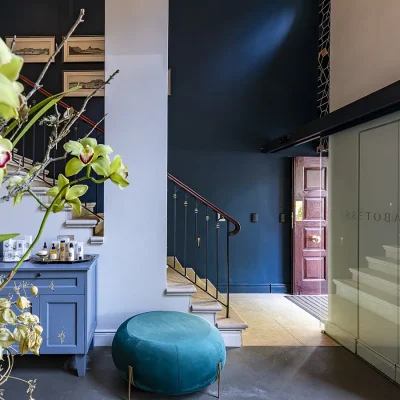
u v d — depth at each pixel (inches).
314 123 121.6
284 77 176.6
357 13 112.0
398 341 87.8
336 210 118.4
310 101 176.7
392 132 91.2
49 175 149.9
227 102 174.1
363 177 103.3
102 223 119.8
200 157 171.9
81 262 92.9
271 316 138.3
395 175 89.7
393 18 93.8
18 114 20.8
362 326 101.7
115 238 106.2
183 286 109.7
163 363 74.5
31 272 86.9
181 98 172.2
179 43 173.2
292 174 174.4
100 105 164.9
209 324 90.1
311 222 174.1
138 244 106.7
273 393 81.5
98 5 168.2
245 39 176.1
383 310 93.2
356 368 94.9
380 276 94.5
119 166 28.4
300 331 122.3
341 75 122.6
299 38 177.9
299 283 171.9
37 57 165.2
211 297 119.6
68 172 27.6
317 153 167.6
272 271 173.6
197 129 172.2
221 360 81.0
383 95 84.7
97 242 105.0
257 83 175.5
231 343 107.4
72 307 88.2
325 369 94.0
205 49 174.4
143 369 75.0
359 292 103.4
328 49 165.9
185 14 174.1
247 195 173.2
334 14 128.4
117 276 106.2
